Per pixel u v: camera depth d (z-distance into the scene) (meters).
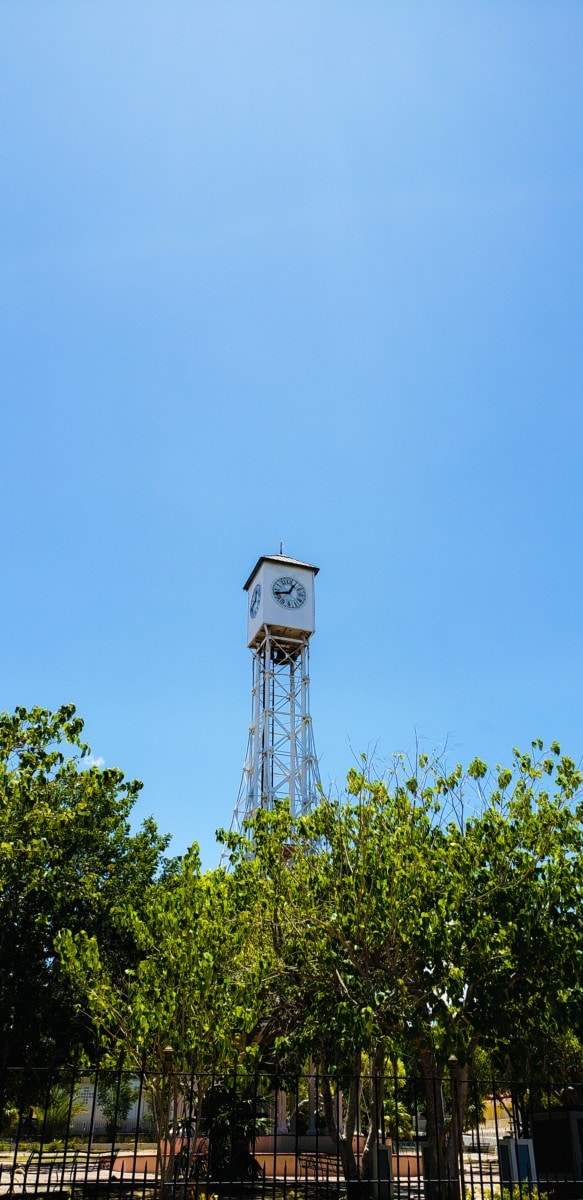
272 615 60.66
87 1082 45.03
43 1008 25.62
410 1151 28.89
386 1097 24.69
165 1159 15.05
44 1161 30.33
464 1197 16.97
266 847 21.97
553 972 18.72
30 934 25.61
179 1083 15.82
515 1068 20.20
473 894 19.64
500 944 18.89
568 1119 26.05
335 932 19.72
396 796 21.77
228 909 19.77
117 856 30.72
